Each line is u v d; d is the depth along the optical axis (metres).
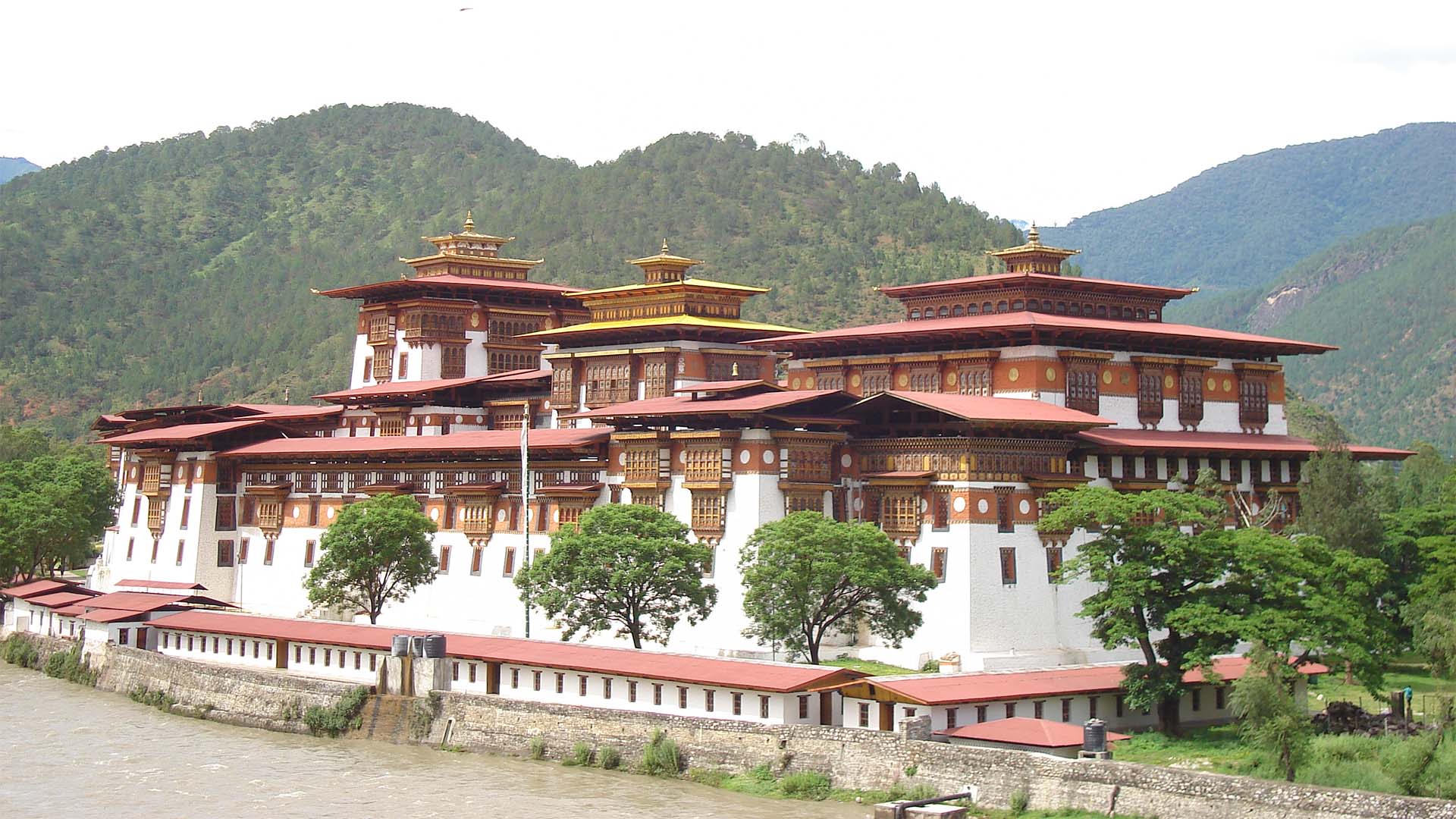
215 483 171.88
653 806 95.69
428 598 152.25
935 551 121.88
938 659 119.75
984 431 121.00
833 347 146.62
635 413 131.88
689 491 129.00
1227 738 102.38
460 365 192.50
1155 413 137.62
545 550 140.88
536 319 198.12
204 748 117.50
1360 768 89.62
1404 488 196.88
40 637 160.62
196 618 146.75
